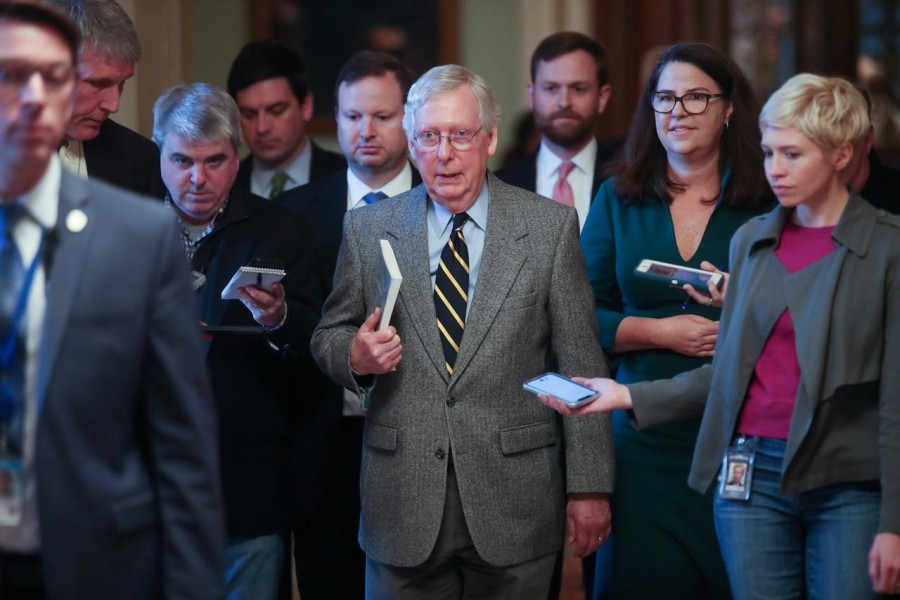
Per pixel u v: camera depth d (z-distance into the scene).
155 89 13.17
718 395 6.82
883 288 6.37
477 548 7.06
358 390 7.19
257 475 7.95
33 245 5.19
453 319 7.24
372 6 17.06
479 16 17.09
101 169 7.88
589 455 7.35
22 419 5.11
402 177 9.31
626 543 8.23
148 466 5.38
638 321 8.16
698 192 8.37
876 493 6.43
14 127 4.93
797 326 6.48
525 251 7.27
